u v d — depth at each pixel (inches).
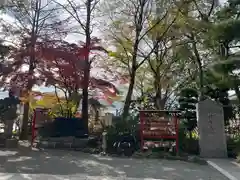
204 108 365.7
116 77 590.9
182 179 241.8
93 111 560.1
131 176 247.8
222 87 386.0
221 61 338.3
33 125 454.3
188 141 384.2
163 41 602.9
